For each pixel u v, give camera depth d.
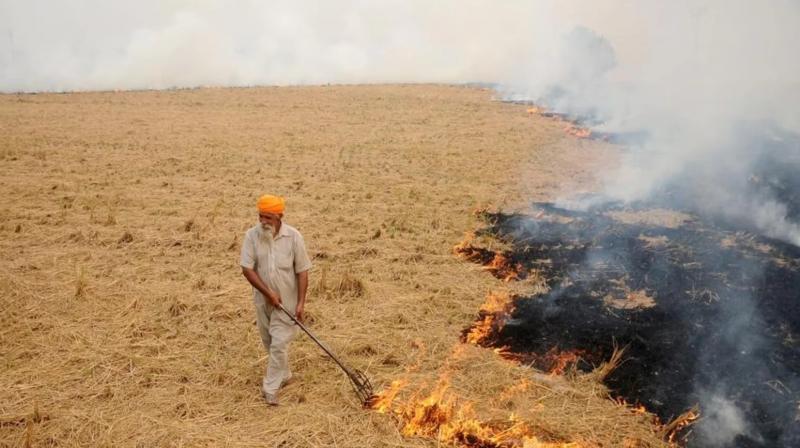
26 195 11.44
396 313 6.60
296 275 4.91
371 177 13.85
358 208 11.05
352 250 8.59
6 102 30.34
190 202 11.23
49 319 6.33
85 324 6.25
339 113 27.16
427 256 8.50
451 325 6.43
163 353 5.73
